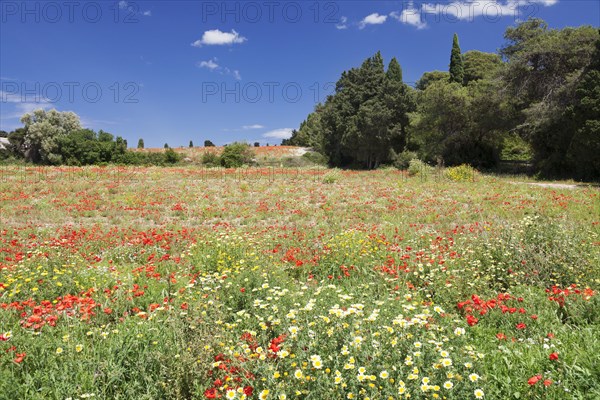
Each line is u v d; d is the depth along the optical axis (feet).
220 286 17.49
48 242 28.04
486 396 9.95
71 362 11.84
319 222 38.50
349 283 20.62
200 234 31.48
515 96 97.71
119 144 148.56
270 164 153.99
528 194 56.03
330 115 154.92
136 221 40.83
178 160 151.64
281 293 14.90
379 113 132.87
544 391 10.50
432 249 25.52
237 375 10.23
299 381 9.53
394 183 72.28
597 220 36.19
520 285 19.19
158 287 19.97
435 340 11.67
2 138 189.67
